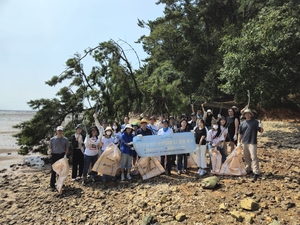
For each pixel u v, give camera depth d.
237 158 7.31
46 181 9.01
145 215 5.44
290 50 12.98
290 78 13.42
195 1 26.22
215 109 19.69
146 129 8.21
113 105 13.42
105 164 7.71
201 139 7.62
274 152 9.85
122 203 6.23
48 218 5.94
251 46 12.91
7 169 12.02
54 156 7.66
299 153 9.51
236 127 7.96
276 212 5.05
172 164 9.02
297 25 12.37
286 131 14.31
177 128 8.49
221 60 20.86
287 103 18.84
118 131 9.23
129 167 7.92
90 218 5.71
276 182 6.49
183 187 6.66
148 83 15.39
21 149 12.42
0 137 25.36
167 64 20.05
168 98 14.40
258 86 12.99
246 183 6.55
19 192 8.02
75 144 8.27
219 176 7.31
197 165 7.75
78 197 6.93
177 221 5.08
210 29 26.42
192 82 21.86
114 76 13.25
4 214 6.39
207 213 5.25
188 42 25.00
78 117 13.33
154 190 6.70
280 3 16.25
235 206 5.42
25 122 12.20
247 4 22.11
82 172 8.48
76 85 13.09
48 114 12.17
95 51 13.66
